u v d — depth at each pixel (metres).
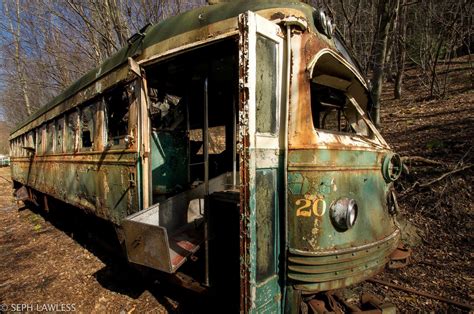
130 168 3.38
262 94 2.14
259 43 2.12
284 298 2.28
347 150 2.38
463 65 12.82
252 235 1.97
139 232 2.49
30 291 3.80
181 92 3.90
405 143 6.57
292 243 2.24
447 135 6.30
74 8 9.96
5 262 4.88
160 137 3.68
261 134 2.10
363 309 2.64
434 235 4.14
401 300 3.01
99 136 4.17
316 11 2.57
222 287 2.82
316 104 3.11
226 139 4.36
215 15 2.57
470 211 4.28
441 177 4.74
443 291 3.10
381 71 6.02
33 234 6.51
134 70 3.06
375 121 6.00
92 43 11.53
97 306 3.34
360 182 2.47
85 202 4.68
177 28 2.84
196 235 3.16
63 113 5.70
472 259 3.56
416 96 10.94
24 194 9.57
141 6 10.96
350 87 3.34
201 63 3.18
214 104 4.27
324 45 2.54
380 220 2.61
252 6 2.44
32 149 7.92
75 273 4.26
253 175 1.98
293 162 2.25
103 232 5.13
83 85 4.68
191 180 4.40
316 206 2.19
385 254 2.57
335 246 2.22
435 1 10.88
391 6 5.95
